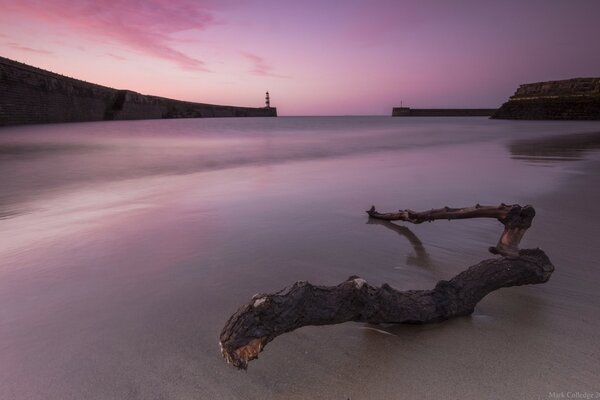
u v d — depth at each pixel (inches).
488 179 295.1
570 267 112.3
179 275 111.8
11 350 73.7
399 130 1477.6
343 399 58.7
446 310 76.4
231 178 327.9
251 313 53.0
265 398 59.3
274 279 108.3
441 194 237.3
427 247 136.3
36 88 1818.4
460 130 1387.8
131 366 67.9
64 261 125.3
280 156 545.0
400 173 340.8
